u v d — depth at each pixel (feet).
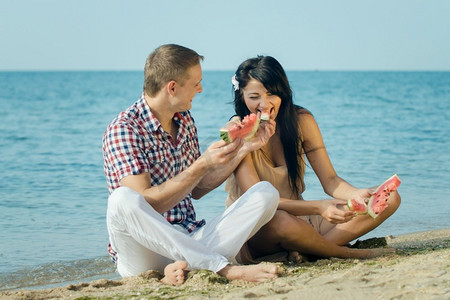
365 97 119.24
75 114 82.02
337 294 10.09
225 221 12.91
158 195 12.55
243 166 14.28
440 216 23.41
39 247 19.34
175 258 12.55
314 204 13.79
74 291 11.96
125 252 12.95
